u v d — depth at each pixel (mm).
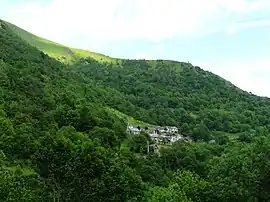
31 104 147125
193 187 79625
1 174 66062
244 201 72062
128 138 174250
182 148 152250
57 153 71125
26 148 100812
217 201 76250
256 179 71625
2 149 102562
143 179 120188
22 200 61625
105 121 166125
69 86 198625
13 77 161500
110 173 72125
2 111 125562
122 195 72500
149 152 166000
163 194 72938
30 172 82438
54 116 150125
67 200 66688
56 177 68375
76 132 134500
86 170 69375
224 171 81625
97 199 68438
